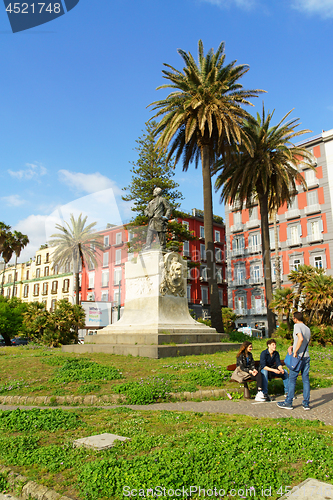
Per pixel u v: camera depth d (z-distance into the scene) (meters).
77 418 5.57
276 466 3.54
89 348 12.66
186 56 21.69
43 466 3.74
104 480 3.29
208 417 5.68
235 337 21.17
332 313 21.94
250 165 24.86
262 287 44.84
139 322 13.06
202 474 3.35
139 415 5.74
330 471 3.41
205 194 22.22
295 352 6.59
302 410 6.46
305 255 40.62
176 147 25.08
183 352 11.47
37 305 18.86
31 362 10.28
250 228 47.12
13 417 5.45
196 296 47.88
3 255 50.69
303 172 41.59
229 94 22.08
